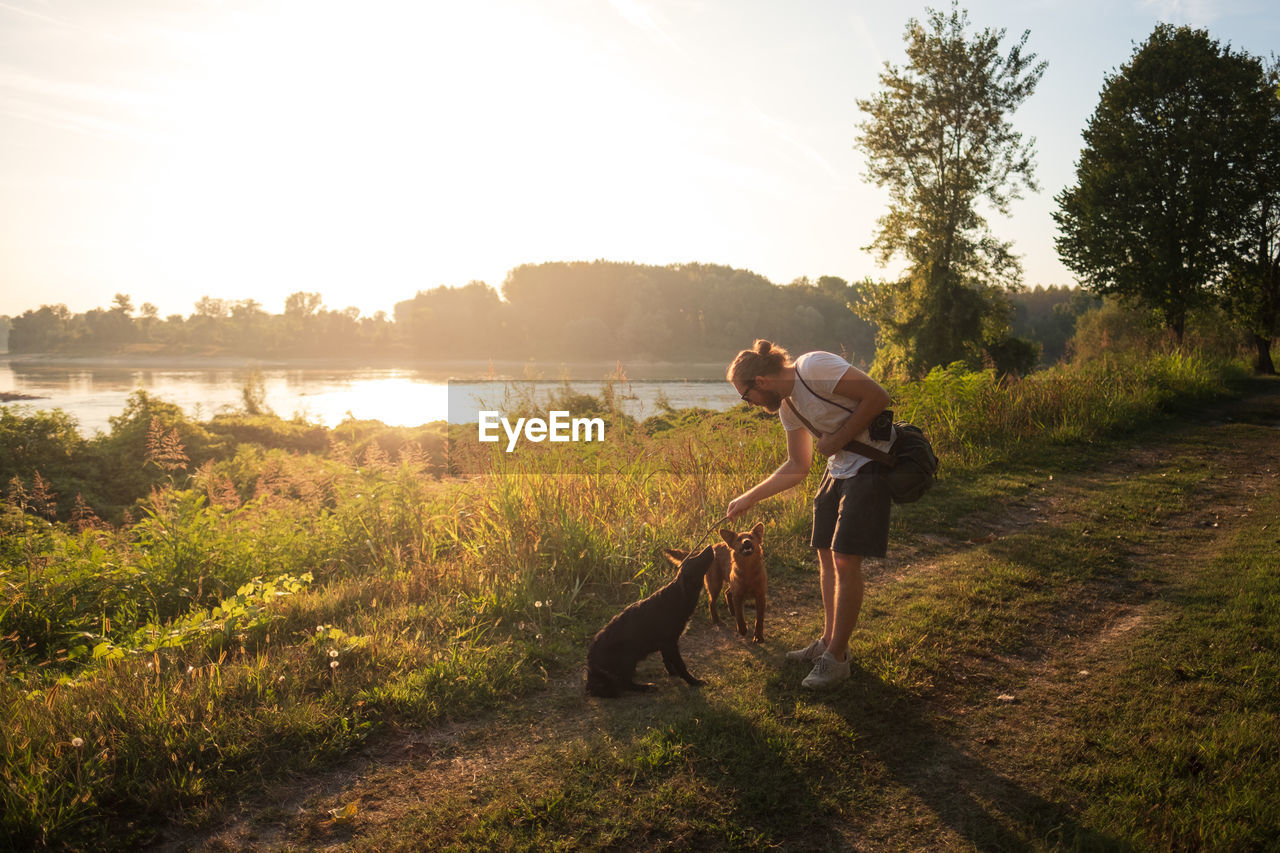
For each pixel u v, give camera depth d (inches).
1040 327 3393.2
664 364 4023.1
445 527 265.4
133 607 218.8
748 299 4586.6
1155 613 188.4
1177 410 582.2
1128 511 294.8
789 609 202.2
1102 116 1038.4
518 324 5615.2
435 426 935.7
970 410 460.8
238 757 123.6
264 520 300.7
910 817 110.2
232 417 1031.6
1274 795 107.9
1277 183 960.9
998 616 189.5
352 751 130.0
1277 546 235.3
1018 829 106.5
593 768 123.3
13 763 113.5
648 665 169.0
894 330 1166.3
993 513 298.7
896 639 173.5
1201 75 959.0
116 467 743.1
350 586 217.5
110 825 107.6
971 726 135.9
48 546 262.4
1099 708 139.7
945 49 1047.6
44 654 197.9
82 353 7126.0
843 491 148.9
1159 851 99.6
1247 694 139.7
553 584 211.9
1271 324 1013.8
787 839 105.9
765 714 140.5
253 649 174.6
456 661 160.6
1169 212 970.1
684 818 110.0
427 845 104.2
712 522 269.9
